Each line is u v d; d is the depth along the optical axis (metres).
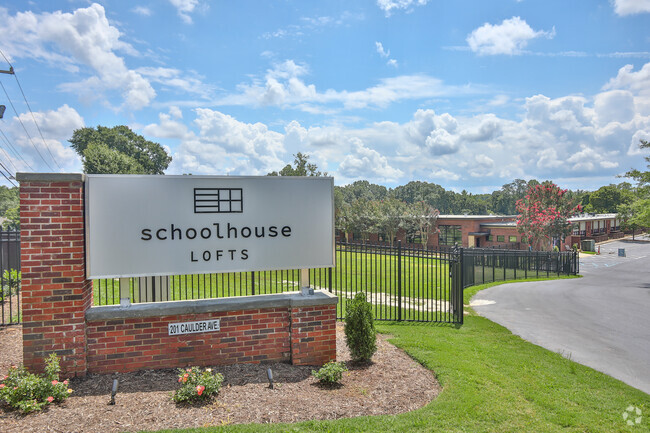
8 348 6.79
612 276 26.05
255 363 6.40
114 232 5.96
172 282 12.12
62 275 5.62
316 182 6.89
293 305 6.48
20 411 4.58
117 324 5.85
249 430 4.29
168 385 5.46
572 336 9.92
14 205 77.38
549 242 40.16
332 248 6.96
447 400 5.38
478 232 44.81
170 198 6.21
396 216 43.97
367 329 6.78
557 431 4.89
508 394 5.87
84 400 4.97
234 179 6.51
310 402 5.15
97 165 48.09
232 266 6.48
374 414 4.96
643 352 8.64
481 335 9.47
